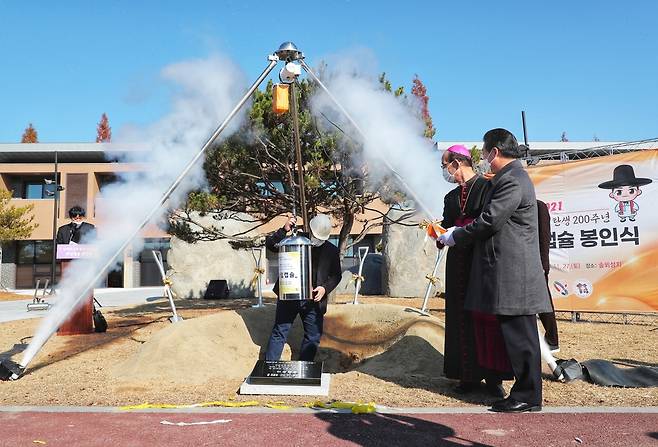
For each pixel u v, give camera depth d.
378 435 3.16
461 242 3.78
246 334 5.88
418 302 13.09
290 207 9.16
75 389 4.46
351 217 9.39
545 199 9.58
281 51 5.03
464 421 3.45
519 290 3.59
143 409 3.78
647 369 4.70
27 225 26.66
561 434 3.18
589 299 9.16
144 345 5.39
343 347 6.16
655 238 8.80
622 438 3.10
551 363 4.70
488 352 3.96
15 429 3.33
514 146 3.85
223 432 3.23
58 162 30.06
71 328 7.68
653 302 8.78
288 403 3.93
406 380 4.66
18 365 4.92
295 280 4.41
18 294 24.16
